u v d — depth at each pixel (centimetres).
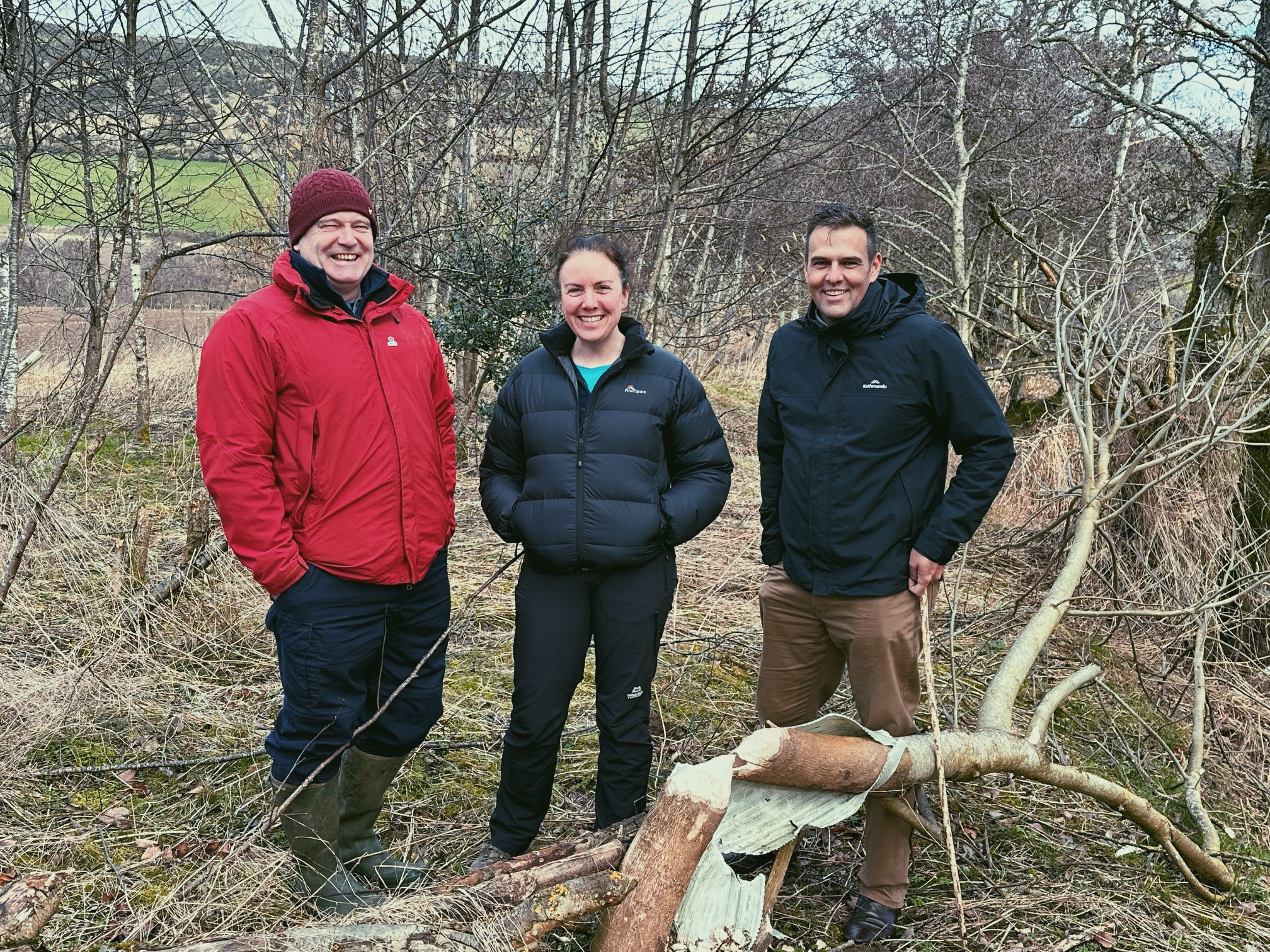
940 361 251
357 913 213
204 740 348
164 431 786
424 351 262
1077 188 1030
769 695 296
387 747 271
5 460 493
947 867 299
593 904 212
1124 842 320
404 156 773
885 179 1138
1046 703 309
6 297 600
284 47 661
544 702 272
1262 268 474
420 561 257
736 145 804
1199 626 370
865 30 810
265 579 237
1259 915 288
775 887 252
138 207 773
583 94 792
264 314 233
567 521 264
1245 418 390
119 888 261
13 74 567
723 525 641
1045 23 1091
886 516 259
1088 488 368
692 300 1184
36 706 346
